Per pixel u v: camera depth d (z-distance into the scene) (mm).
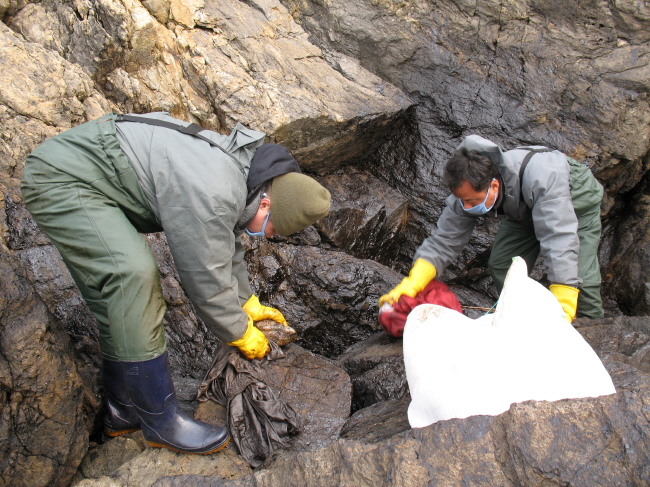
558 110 4770
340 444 1876
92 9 3723
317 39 4883
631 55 4645
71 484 2232
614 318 3066
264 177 2092
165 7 4094
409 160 5000
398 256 5102
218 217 1943
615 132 4676
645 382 1962
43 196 1985
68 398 2115
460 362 2051
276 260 4023
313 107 4254
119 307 1989
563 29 4742
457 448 1750
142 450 2369
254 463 2371
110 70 3912
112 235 1985
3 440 1968
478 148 2834
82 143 2006
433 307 2387
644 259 5031
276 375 2732
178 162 1959
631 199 5402
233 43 4391
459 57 4883
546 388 1891
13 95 3281
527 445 1671
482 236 4750
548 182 2859
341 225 4617
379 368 2934
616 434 1643
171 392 2148
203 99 4152
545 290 2123
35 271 2979
